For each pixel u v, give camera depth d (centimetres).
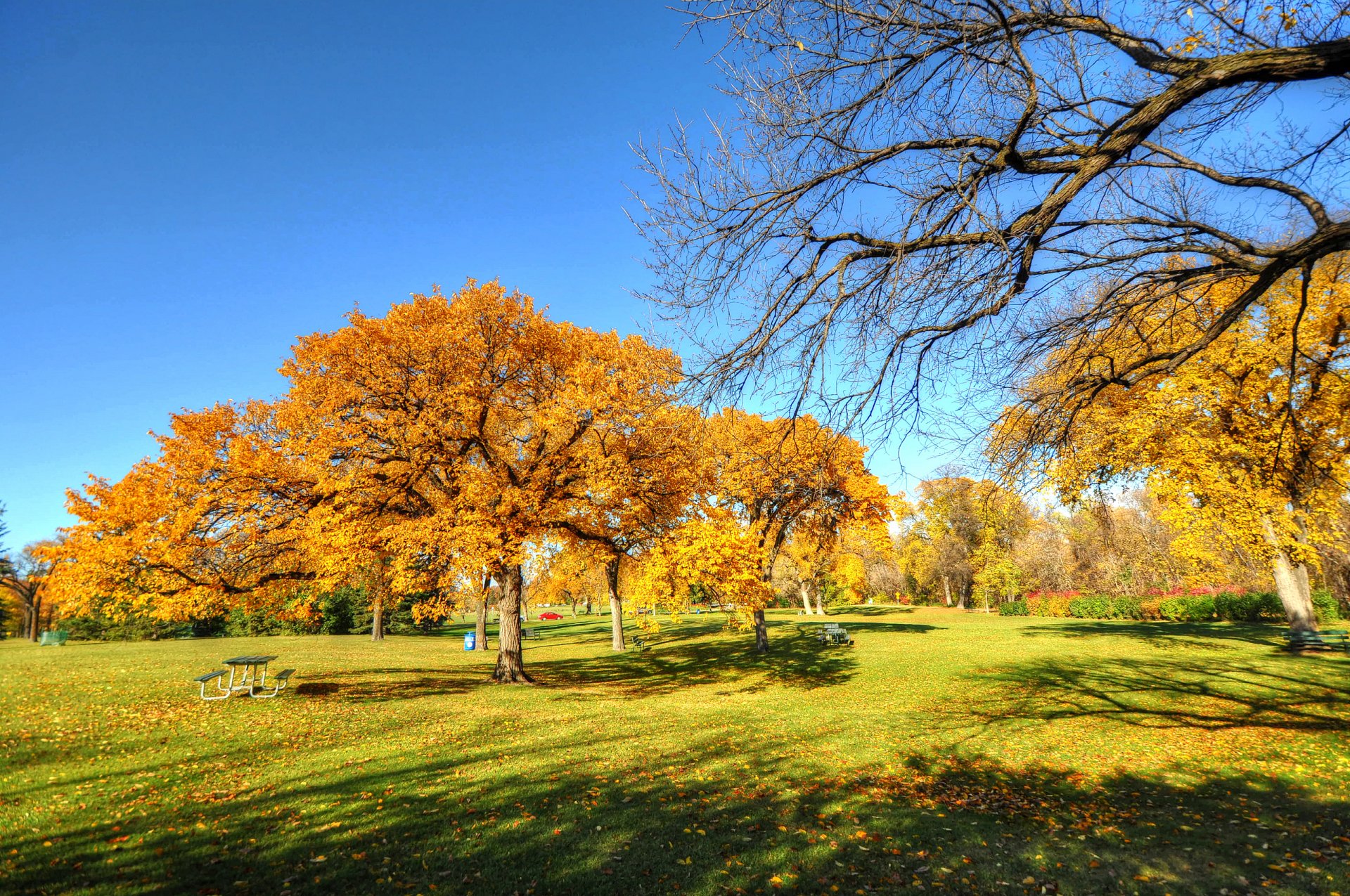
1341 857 570
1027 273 466
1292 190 504
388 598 1877
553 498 1653
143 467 1381
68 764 828
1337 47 378
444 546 1446
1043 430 643
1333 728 1056
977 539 4753
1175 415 1342
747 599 1828
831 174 488
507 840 600
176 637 3969
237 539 1523
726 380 541
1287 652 1950
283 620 1636
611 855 574
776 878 534
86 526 1300
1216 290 1108
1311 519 1588
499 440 1881
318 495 1534
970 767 925
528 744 1019
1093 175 435
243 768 831
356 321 1588
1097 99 489
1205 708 1295
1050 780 855
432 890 496
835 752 1008
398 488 1592
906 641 2805
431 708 1355
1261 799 748
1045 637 2745
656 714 1350
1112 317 628
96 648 2798
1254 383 1302
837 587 6275
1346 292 1162
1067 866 566
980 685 1697
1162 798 766
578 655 2848
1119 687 1569
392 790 745
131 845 561
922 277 474
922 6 418
